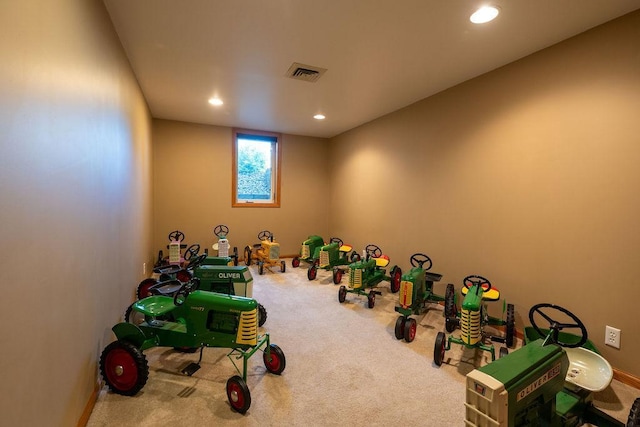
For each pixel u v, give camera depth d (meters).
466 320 2.29
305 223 6.22
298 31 2.31
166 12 2.09
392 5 1.98
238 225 5.65
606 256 2.17
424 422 1.72
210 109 4.38
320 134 6.02
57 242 1.30
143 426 1.64
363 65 2.88
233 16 2.13
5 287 0.94
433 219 3.70
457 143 3.35
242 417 1.72
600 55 2.18
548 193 2.51
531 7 1.99
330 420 1.72
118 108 2.40
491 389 1.13
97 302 1.86
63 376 1.37
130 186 2.91
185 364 2.24
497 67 2.89
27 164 1.07
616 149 2.11
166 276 3.36
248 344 1.92
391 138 4.42
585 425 1.67
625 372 2.09
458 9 2.02
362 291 3.76
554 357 1.40
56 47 1.29
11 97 0.97
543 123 2.54
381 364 2.31
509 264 2.83
